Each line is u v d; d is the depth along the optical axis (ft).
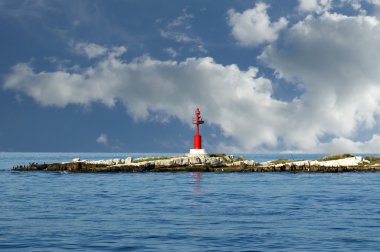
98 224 114.73
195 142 374.63
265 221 119.55
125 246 90.43
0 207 148.87
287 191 204.23
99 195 189.06
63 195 189.47
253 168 351.05
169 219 122.93
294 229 107.86
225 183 252.01
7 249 87.56
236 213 134.51
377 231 104.73
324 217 126.11
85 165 371.76
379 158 397.39
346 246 90.02
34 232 103.81
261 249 88.02
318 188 219.61
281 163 389.60
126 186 234.38
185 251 86.74
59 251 86.07
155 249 88.22
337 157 397.60
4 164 644.69
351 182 256.93
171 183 252.83
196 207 148.87
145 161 377.09
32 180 281.74
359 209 142.82
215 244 92.32
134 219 122.93
